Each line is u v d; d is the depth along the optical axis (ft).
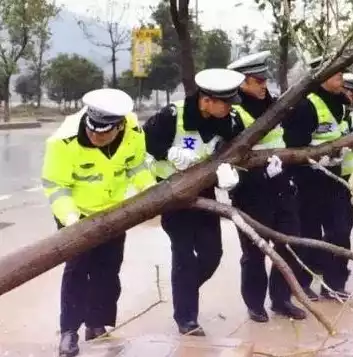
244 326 16.78
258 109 15.28
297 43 11.69
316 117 16.88
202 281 16.28
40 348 15.16
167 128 14.94
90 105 13.05
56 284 20.07
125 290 19.53
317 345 14.87
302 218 18.47
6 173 48.29
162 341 13.80
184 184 11.51
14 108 135.33
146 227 26.89
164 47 112.06
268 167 13.24
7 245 25.99
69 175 13.98
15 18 98.37
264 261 17.03
